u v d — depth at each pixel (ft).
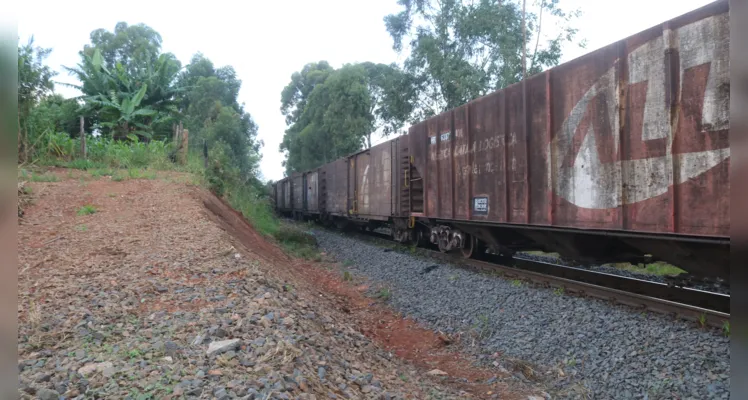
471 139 30.91
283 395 9.80
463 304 24.23
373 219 55.21
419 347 20.44
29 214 26.23
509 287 24.90
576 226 21.72
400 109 97.09
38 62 39.86
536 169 24.49
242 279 18.93
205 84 123.24
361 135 120.47
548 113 23.24
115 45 124.88
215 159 54.19
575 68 21.61
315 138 134.92
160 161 47.80
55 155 42.34
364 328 22.44
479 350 19.07
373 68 133.08
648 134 17.79
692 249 17.31
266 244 40.37
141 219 27.68
